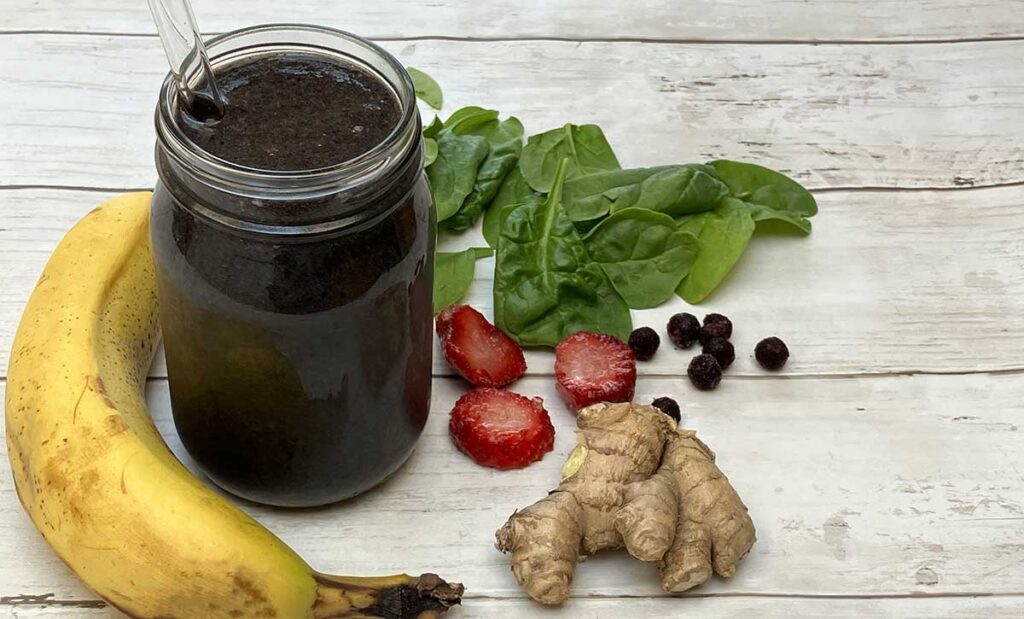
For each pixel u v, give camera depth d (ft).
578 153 2.67
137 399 2.21
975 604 2.24
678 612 2.22
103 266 2.27
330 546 2.26
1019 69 2.94
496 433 2.33
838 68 2.94
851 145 2.81
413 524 2.29
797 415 2.43
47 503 2.07
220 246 2.05
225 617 2.04
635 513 2.17
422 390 2.26
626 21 3.00
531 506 2.22
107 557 2.03
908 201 2.72
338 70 2.13
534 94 2.86
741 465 2.37
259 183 1.98
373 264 2.07
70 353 2.16
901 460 2.39
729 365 2.49
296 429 2.16
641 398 2.45
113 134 2.75
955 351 2.52
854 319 2.56
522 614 2.21
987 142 2.82
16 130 2.74
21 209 2.62
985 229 2.69
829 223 2.68
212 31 2.91
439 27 2.96
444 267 2.53
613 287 2.51
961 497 2.35
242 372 2.12
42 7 2.94
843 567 2.27
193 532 2.02
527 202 2.63
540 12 3.00
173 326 2.15
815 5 3.02
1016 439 2.42
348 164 1.99
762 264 2.63
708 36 2.98
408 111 2.04
